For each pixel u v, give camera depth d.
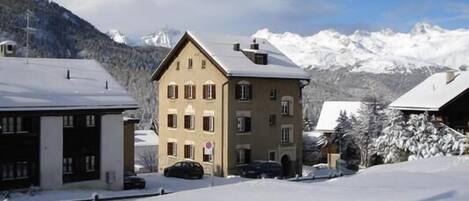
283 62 55.75
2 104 33.47
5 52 44.50
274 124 53.91
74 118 37.25
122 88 40.72
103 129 38.31
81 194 34.09
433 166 32.22
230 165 50.84
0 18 154.50
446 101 56.47
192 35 54.53
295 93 55.59
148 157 65.69
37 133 35.47
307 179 35.59
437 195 19.20
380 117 62.88
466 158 34.81
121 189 38.69
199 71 54.16
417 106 58.78
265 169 47.28
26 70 39.38
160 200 20.66
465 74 61.69
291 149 55.00
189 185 40.94
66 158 36.78
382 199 18.98
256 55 53.28
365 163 61.31
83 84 39.66
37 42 158.00
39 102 35.09
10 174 34.47
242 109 51.69
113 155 38.72
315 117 121.94
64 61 42.66
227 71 49.88
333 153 63.88
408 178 25.23
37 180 35.44
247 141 51.94
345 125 67.38
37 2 177.75
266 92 53.41
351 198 19.55
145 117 120.06
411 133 50.69
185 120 55.94
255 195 20.91
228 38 56.84
